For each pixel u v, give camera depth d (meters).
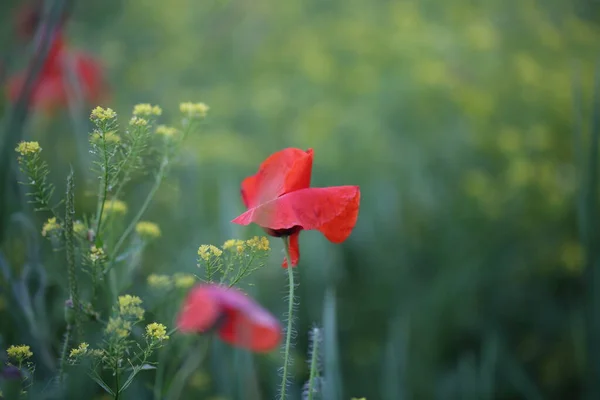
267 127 1.79
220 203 1.33
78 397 0.84
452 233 1.68
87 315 0.85
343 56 1.89
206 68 2.01
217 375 1.07
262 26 2.10
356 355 1.44
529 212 1.69
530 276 1.68
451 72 1.86
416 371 1.41
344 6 2.11
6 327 0.96
